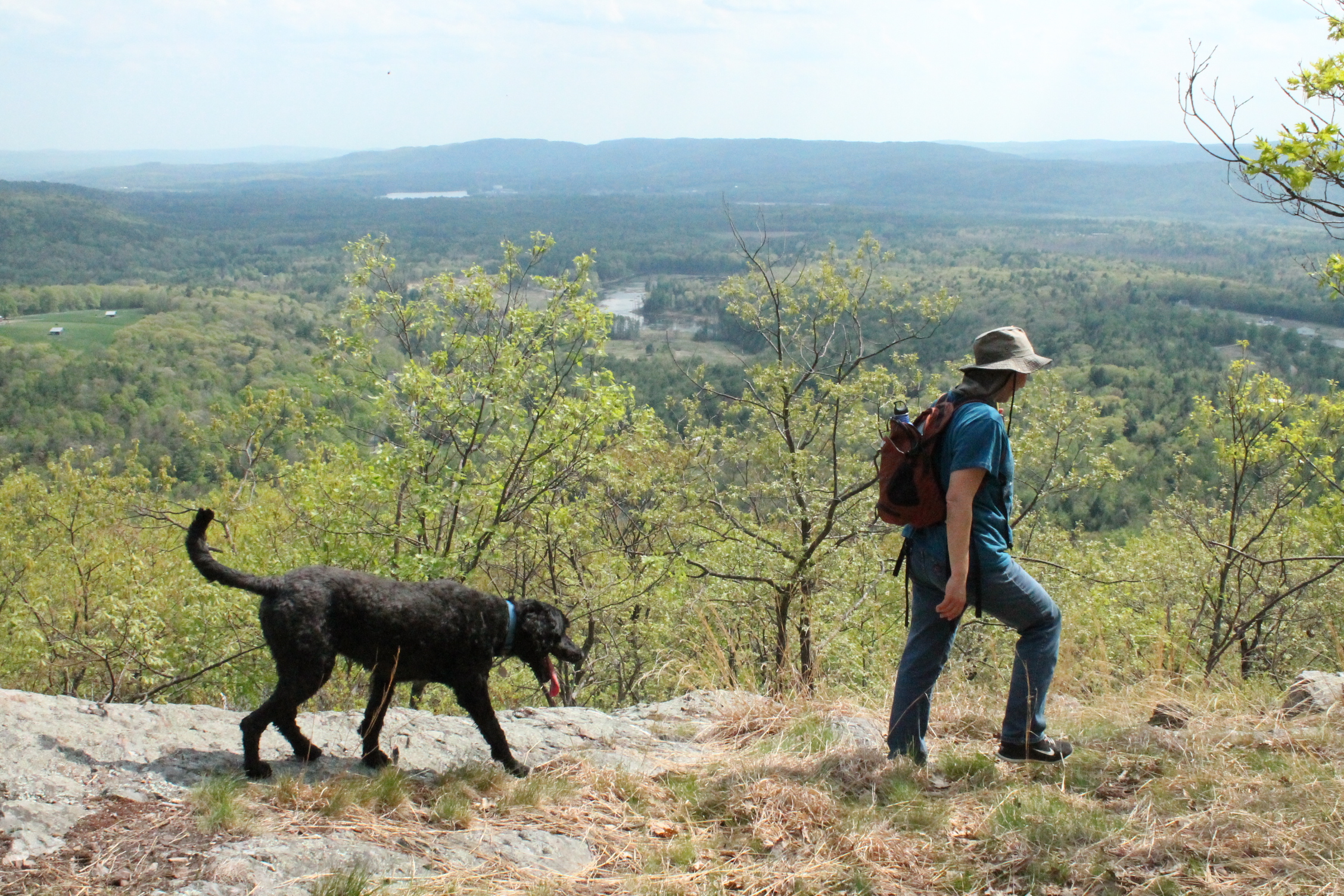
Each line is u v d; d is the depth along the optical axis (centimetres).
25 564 1503
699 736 446
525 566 1306
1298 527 1430
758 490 1139
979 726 458
